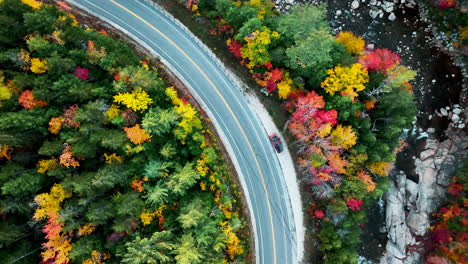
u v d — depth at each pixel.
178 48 51.72
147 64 49.03
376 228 60.97
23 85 34.19
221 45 52.25
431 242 58.50
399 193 61.41
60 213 32.88
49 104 36.03
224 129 51.84
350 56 47.03
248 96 52.34
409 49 64.00
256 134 52.25
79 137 35.06
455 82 64.31
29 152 35.03
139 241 34.75
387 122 48.84
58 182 35.69
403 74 43.44
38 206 33.72
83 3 49.62
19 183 32.09
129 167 38.34
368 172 48.72
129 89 38.47
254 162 52.03
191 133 43.97
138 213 36.72
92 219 34.25
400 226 60.16
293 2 61.19
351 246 48.59
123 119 37.38
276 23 47.97
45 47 35.12
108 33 49.25
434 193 60.69
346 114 44.31
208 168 45.59
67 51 37.75
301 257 51.69
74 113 35.50
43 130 35.12
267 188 52.06
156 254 34.38
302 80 48.44
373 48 62.88
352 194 46.50
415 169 62.94
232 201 49.06
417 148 63.44
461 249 54.44
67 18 40.34
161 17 51.72
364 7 63.19
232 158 51.62
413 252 59.38
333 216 49.75
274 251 51.75
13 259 32.31
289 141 52.34
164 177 40.12
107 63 38.41
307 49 42.09
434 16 63.31
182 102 46.75
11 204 32.03
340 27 62.78
